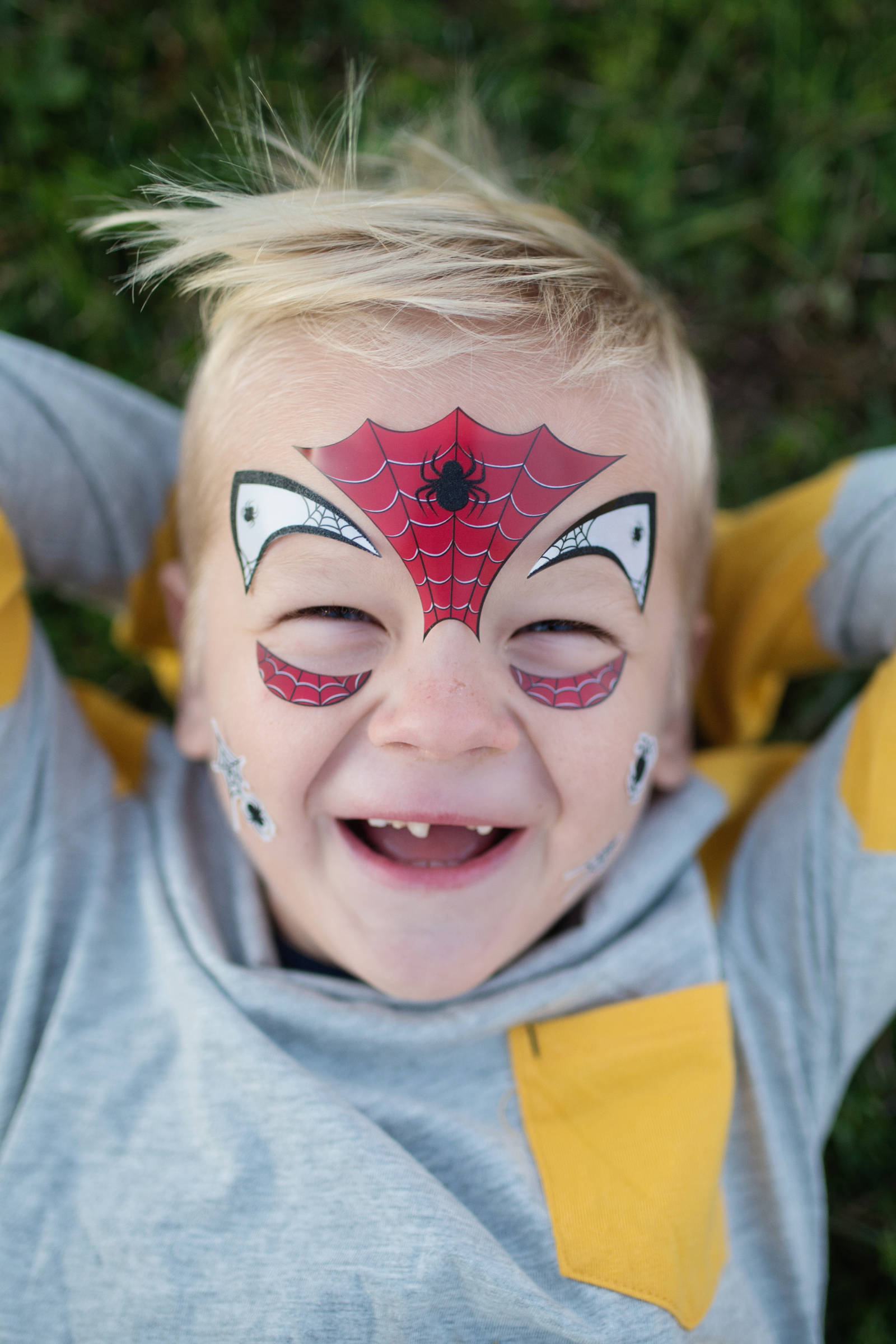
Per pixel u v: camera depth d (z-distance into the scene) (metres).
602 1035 0.34
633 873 0.36
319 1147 0.32
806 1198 0.36
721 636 0.41
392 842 0.35
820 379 0.50
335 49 0.49
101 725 0.40
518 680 0.30
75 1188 0.32
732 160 0.50
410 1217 0.31
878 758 0.35
